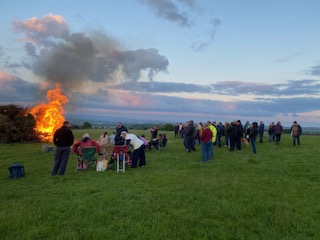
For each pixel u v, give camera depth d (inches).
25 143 1054.4
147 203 263.6
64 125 420.5
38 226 206.7
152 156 629.9
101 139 687.7
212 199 278.7
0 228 201.3
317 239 187.9
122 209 245.9
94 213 234.7
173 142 993.5
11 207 250.7
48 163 542.6
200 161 550.3
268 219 225.8
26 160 583.8
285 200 276.8
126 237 187.0
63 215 231.0
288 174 418.6
